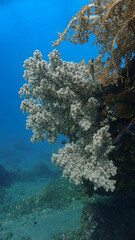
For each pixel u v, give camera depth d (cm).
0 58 13488
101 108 399
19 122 7812
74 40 434
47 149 2841
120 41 372
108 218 534
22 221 920
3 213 1052
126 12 323
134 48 352
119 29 338
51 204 984
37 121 405
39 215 929
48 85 405
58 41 441
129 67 374
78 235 627
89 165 349
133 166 372
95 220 550
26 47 13688
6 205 1145
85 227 588
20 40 13100
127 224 489
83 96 406
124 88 371
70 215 841
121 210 545
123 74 386
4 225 920
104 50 399
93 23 398
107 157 348
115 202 593
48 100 441
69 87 397
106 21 354
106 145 346
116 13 350
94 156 347
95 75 452
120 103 351
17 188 1435
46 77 418
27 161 2311
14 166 2061
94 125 391
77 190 1021
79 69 434
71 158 390
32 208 1016
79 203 916
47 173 1756
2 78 14138
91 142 380
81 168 367
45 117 408
